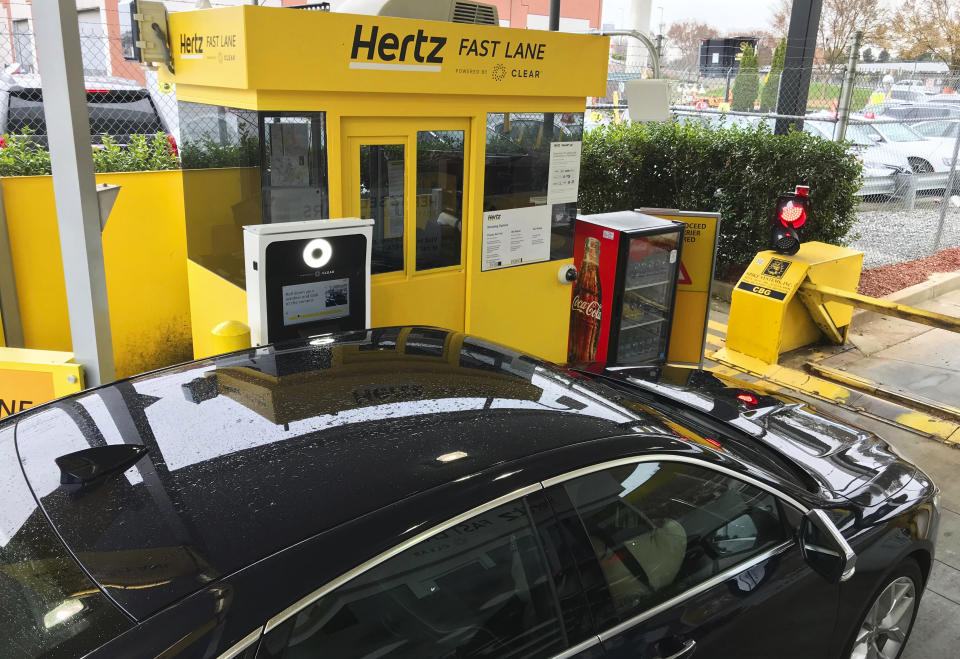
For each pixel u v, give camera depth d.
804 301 6.96
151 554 1.71
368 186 4.59
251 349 2.78
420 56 4.43
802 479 3.11
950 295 9.32
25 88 7.71
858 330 7.93
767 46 34.53
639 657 2.19
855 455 3.41
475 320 5.28
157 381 2.47
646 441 2.42
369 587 1.78
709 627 2.38
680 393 3.90
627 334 6.30
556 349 5.90
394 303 4.89
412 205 4.78
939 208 13.34
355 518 1.84
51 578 1.66
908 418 5.92
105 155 6.03
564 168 5.46
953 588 4.02
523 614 2.03
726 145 8.91
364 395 2.38
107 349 3.78
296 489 1.91
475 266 5.16
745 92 15.48
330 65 4.11
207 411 2.24
